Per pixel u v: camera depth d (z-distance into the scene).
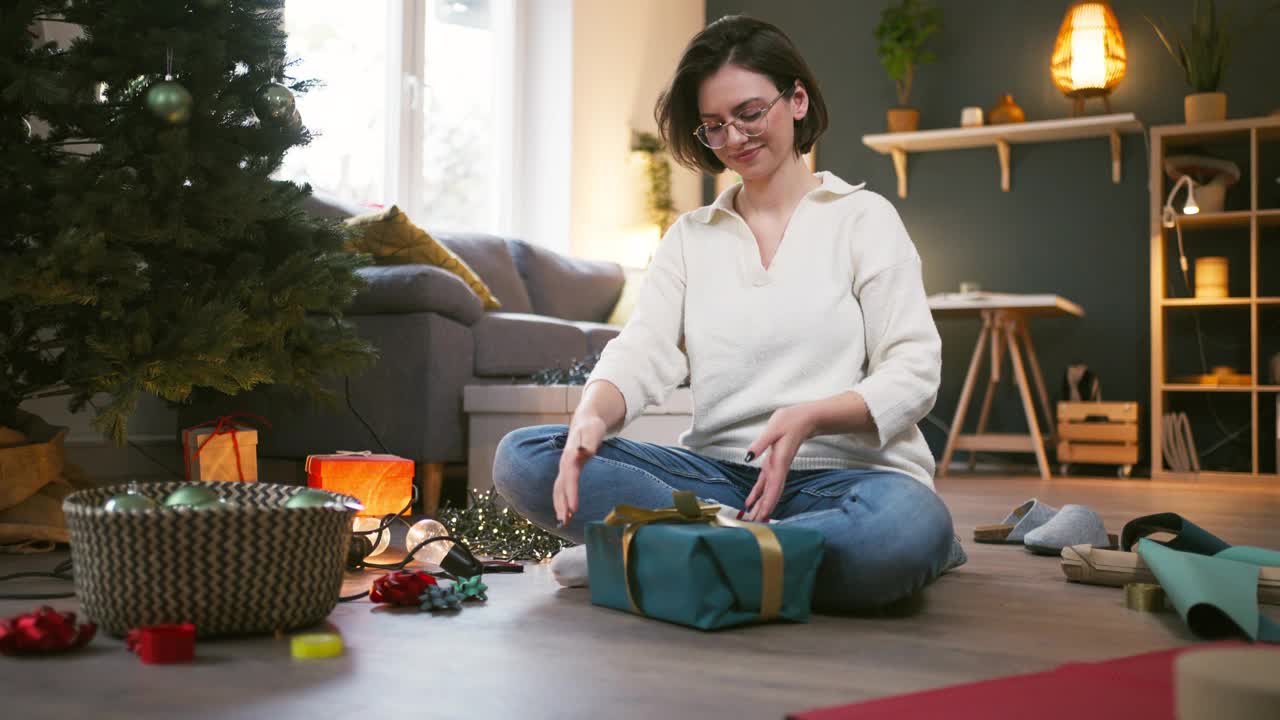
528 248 4.51
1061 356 5.27
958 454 5.41
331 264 2.28
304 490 1.27
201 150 2.03
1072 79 5.00
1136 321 5.15
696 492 1.55
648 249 5.49
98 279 1.89
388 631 1.23
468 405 2.88
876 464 1.52
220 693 0.96
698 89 1.54
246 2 2.18
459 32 4.86
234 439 2.09
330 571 1.22
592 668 1.07
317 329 2.32
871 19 5.68
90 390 2.05
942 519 1.37
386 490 2.08
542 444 1.55
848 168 5.71
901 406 1.41
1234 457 4.89
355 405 2.89
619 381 1.52
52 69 1.92
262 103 2.19
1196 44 4.86
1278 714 0.61
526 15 5.14
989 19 5.45
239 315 2.00
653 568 1.29
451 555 1.54
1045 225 5.31
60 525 2.03
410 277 2.83
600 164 5.27
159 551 1.11
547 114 5.11
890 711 0.86
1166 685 0.94
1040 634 1.26
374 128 4.46
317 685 0.99
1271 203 4.92
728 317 1.56
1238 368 4.92
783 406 1.51
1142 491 3.86
